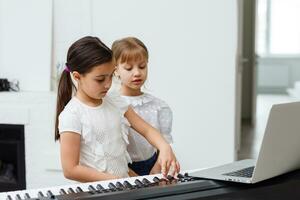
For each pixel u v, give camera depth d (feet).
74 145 4.53
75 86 4.91
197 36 9.71
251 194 3.40
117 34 10.07
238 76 10.93
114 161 4.86
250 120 21.12
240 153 14.21
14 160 11.25
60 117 4.64
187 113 9.96
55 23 10.37
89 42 4.51
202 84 9.83
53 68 10.50
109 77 4.50
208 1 9.58
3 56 10.69
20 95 10.11
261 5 32.91
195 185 3.45
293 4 32.71
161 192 3.28
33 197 3.51
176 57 9.85
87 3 10.12
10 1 10.55
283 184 3.56
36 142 10.16
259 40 32.91
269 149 3.36
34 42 10.48
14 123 10.21
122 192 3.26
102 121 4.75
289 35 33.01
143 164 5.74
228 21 9.56
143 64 5.78
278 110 3.21
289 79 33.04
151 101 6.10
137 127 5.05
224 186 3.50
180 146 10.07
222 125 9.86
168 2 9.74
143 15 9.89
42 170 10.18
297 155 3.76
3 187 10.69
